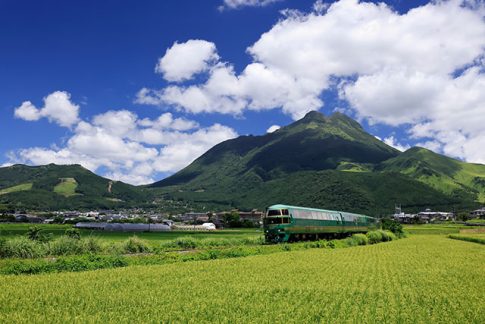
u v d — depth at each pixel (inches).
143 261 1289.4
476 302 759.7
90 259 1200.2
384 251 1999.3
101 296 741.9
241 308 674.2
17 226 4362.7
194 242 2032.5
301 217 2255.2
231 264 1264.8
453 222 7327.8
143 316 614.2
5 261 1118.4
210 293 797.2
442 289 893.8
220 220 7608.3
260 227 6373.0
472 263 1446.9
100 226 4894.2
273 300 744.3
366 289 873.5
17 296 725.9
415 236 4163.4
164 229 5108.3
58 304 680.4
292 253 1697.8
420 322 610.9
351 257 1598.2
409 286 928.9
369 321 607.5
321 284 920.3
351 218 3102.9
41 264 1082.7
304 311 657.0
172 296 757.9
